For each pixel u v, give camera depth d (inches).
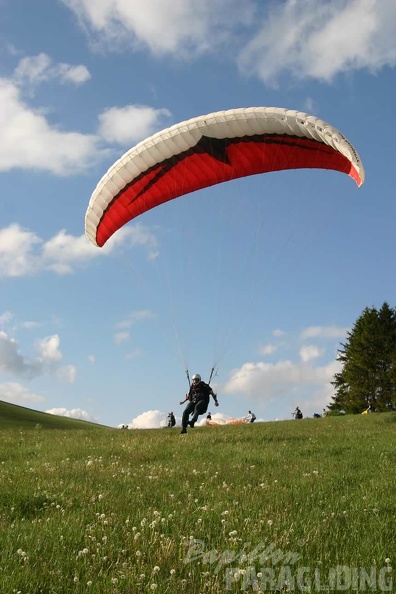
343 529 294.5
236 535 281.0
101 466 518.6
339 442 688.4
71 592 218.5
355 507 338.6
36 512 328.5
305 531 286.2
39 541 265.4
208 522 305.7
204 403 773.3
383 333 2556.6
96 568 235.9
